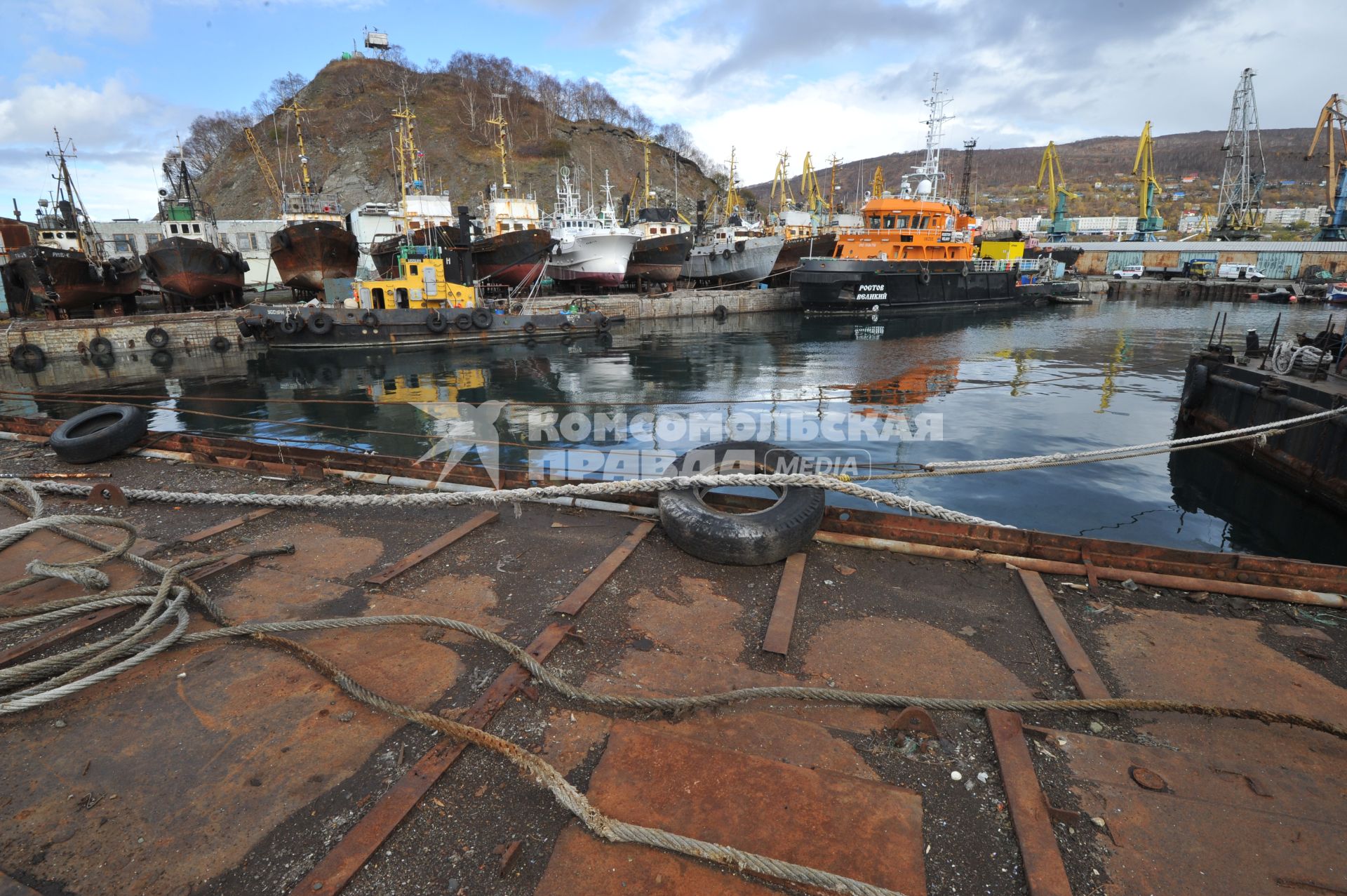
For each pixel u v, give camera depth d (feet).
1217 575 10.48
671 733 7.10
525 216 142.31
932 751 6.90
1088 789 6.42
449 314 78.64
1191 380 37.68
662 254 127.34
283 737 7.07
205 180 294.46
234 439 17.01
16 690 7.91
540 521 13.05
